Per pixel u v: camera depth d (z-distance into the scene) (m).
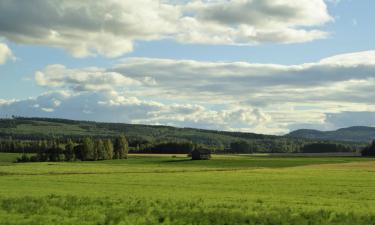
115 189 53.75
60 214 32.19
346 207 37.00
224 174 85.94
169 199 41.00
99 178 73.62
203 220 30.00
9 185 59.16
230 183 64.31
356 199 44.38
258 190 53.59
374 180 69.31
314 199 43.44
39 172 92.69
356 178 73.81
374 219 30.73
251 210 34.38
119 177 76.12
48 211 33.31
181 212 32.53
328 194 49.09
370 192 51.41
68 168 111.31
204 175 82.62
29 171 95.94
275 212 33.09
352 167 115.31
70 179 71.06
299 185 60.75
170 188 55.72
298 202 40.62
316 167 116.88
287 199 43.12
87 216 31.36
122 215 31.50
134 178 73.94
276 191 52.38
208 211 33.34
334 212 33.41
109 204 37.47
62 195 43.41
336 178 73.88
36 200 39.12
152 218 30.44
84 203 38.12
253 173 89.38
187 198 42.41
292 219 30.44
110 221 29.33
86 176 79.12
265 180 69.75
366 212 33.62
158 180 69.56
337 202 41.03
